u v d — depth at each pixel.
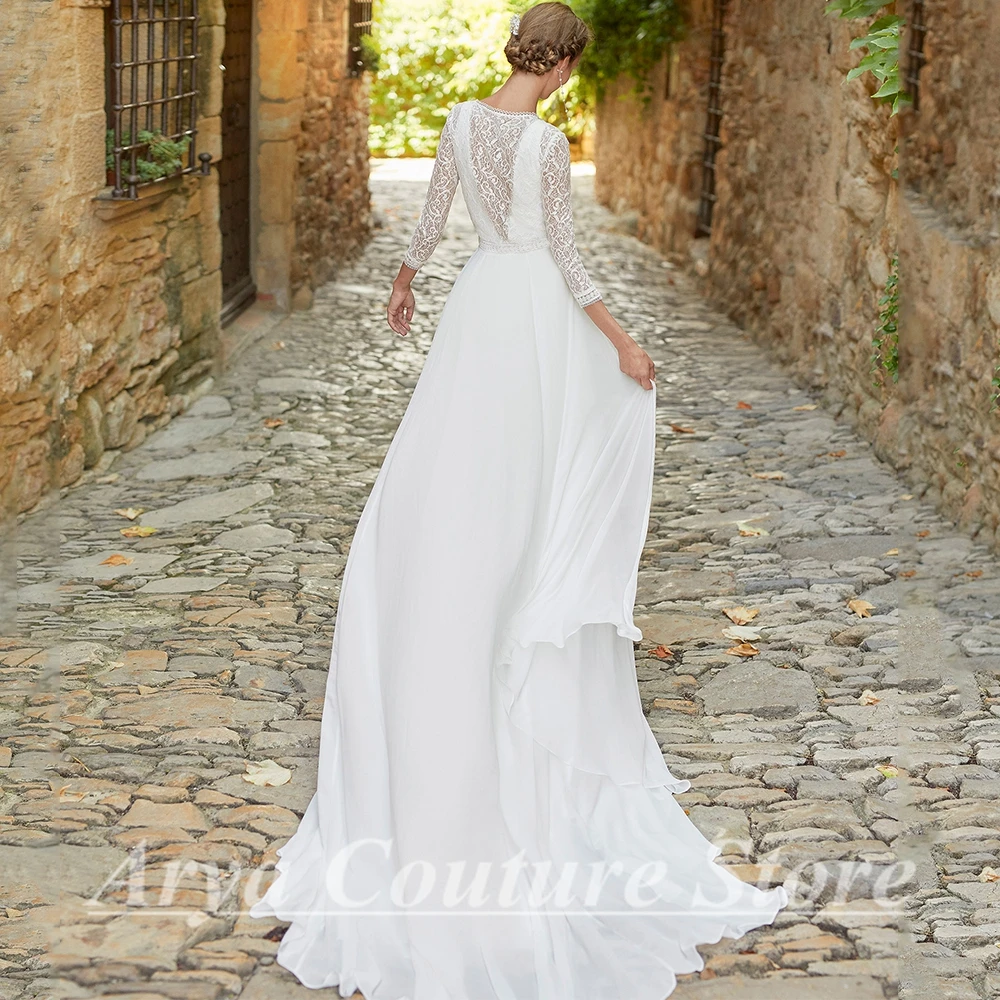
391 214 11.80
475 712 2.42
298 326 7.64
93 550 4.30
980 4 2.53
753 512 4.74
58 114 4.45
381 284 8.91
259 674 3.43
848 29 6.02
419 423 2.60
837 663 3.55
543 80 2.54
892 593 4.01
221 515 4.66
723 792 2.91
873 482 5.06
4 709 2.84
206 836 2.71
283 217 7.72
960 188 2.69
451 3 16.14
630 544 2.73
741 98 8.14
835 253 6.23
